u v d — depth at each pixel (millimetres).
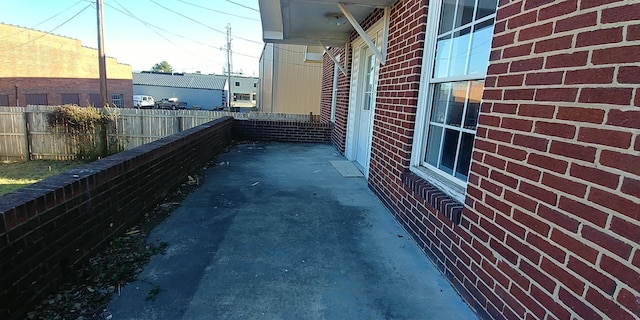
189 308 1860
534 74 1556
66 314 1744
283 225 3061
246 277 2191
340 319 1842
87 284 2014
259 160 5914
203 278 2156
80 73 21734
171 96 39062
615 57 1187
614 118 1190
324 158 6305
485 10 2207
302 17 5035
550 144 1458
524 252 1598
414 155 3086
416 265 2455
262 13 5840
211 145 5746
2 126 10312
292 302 1961
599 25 1246
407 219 3004
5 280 1561
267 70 21078
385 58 3822
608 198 1209
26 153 10602
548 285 1464
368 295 2064
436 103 2889
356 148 5953
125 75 27391
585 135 1299
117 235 2623
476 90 2301
